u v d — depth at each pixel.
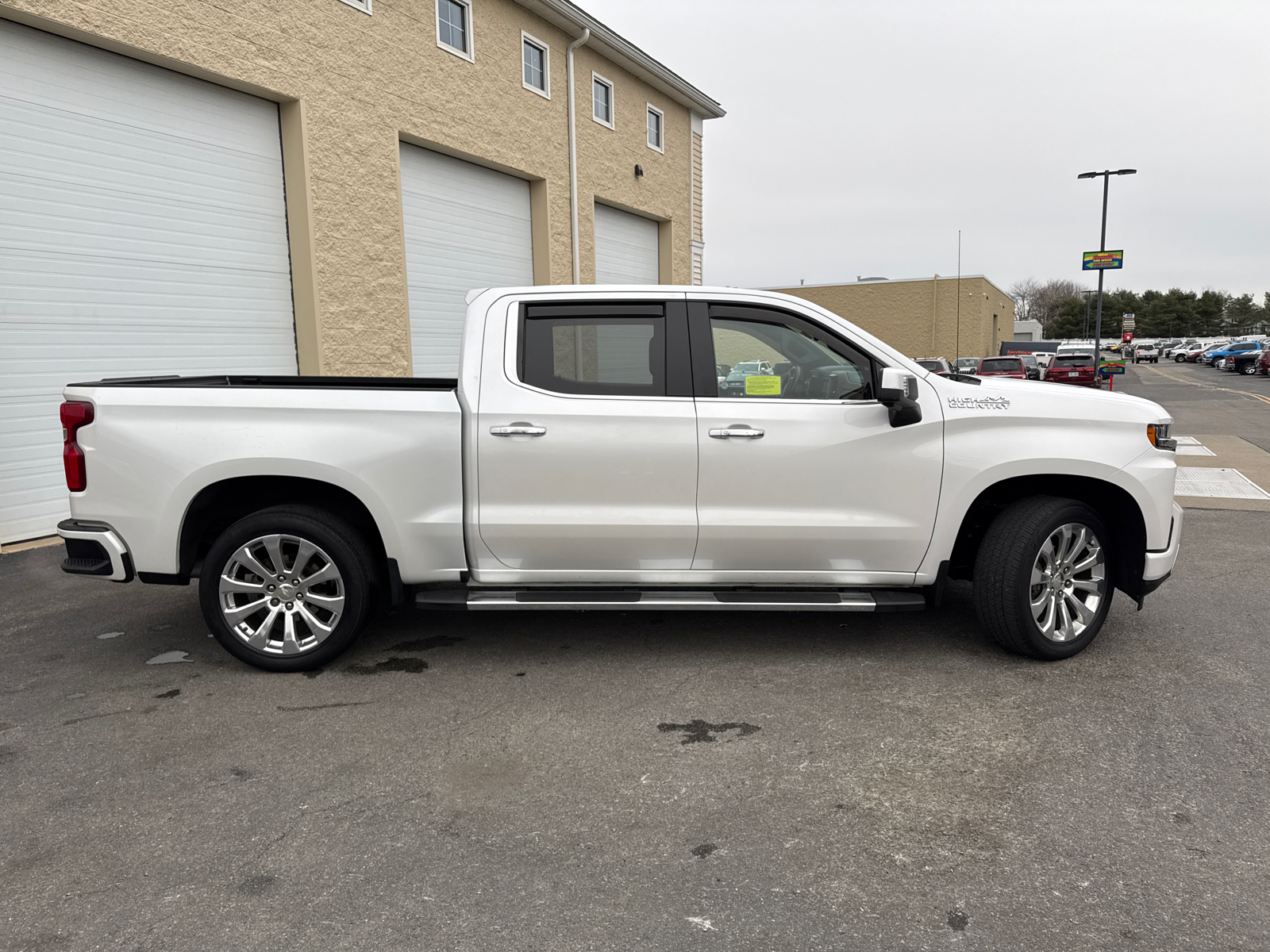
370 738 3.40
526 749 3.30
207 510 4.16
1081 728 3.43
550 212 13.64
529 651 4.38
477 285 12.56
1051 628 4.12
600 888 2.42
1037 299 108.50
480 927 2.25
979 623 4.43
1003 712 3.59
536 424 3.95
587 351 4.07
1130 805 2.84
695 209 18.66
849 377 4.09
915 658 4.25
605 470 3.97
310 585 4.04
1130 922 2.25
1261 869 2.47
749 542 4.03
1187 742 3.30
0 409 6.93
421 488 3.98
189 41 7.94
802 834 2.69
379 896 2.39
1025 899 2.35
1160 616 4.91
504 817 2.80
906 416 3.88
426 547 4.03
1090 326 94.00
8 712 3.67
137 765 3.19
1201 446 13.07
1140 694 3.76
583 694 3.82
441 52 11.13
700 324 4.08
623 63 15.13
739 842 2.65
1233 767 3.10
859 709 3.63
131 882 2.46
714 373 4.05
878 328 46.12
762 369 4.07
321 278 9.54
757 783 3.02
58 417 7.36
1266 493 9.12
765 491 4.00
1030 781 3.01
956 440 4.00
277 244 9.37
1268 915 2.27
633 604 3.96
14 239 6.94
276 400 3.92
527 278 13.67
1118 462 4.02
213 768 3.16
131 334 7.91
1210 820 2.74
